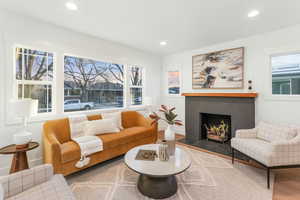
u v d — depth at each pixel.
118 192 1.80
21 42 2.32
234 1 1.96
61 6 2.11
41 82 2.62
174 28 2.79
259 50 3.08
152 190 1.72
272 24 2.62
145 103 4.04
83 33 3.05
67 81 3.03
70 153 2.01
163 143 1.96
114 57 3.65
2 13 2.15
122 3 2.03
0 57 2.15
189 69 4.26
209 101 3.75
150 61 4.58
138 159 1.88
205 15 2.33
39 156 2.50
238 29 2.83
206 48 3.90
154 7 2.12
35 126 2.47
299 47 2.62
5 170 2.20
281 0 1.94
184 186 1.91
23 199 0.96
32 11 2.23
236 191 1.82
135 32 3.00
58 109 2.77
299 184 1.96
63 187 1.16
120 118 3.34
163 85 4.94
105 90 3.67
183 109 4.43
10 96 2.24
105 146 2.43
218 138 3.70
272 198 1.69
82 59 3.26
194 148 3.31
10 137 2.24
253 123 3.12
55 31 2.69
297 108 2.69
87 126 2.72
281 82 2.92
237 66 3.37
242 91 3.32
